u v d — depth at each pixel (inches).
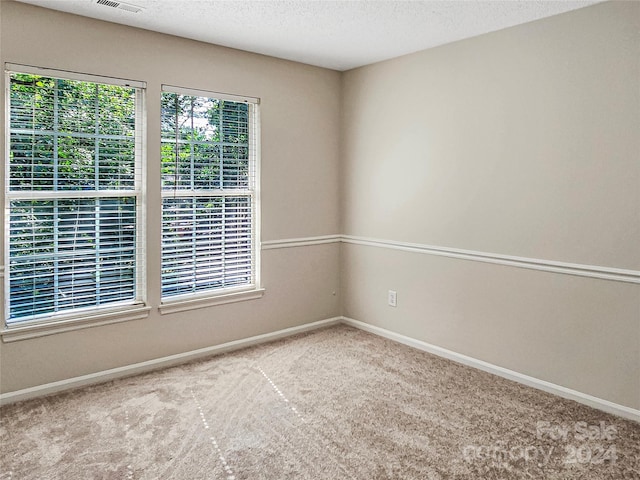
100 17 119.6
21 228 114.6
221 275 150.9
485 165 131.6
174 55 134.3
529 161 122.0
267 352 149.9
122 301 131.6
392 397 117.5
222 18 119.5
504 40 125.5
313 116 167.8
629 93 103.9
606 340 110.2
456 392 120.6
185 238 142.2
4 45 108.9
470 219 136.3
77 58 118.6
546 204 119.1
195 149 142.4
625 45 104.0
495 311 131.8
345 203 176.9
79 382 123.2
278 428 102.2
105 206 127.0
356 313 176.2
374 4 109.3
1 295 112.1
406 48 144.2
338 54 151.8
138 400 115.3
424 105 146.7
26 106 113.7
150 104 131.0
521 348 126.3
